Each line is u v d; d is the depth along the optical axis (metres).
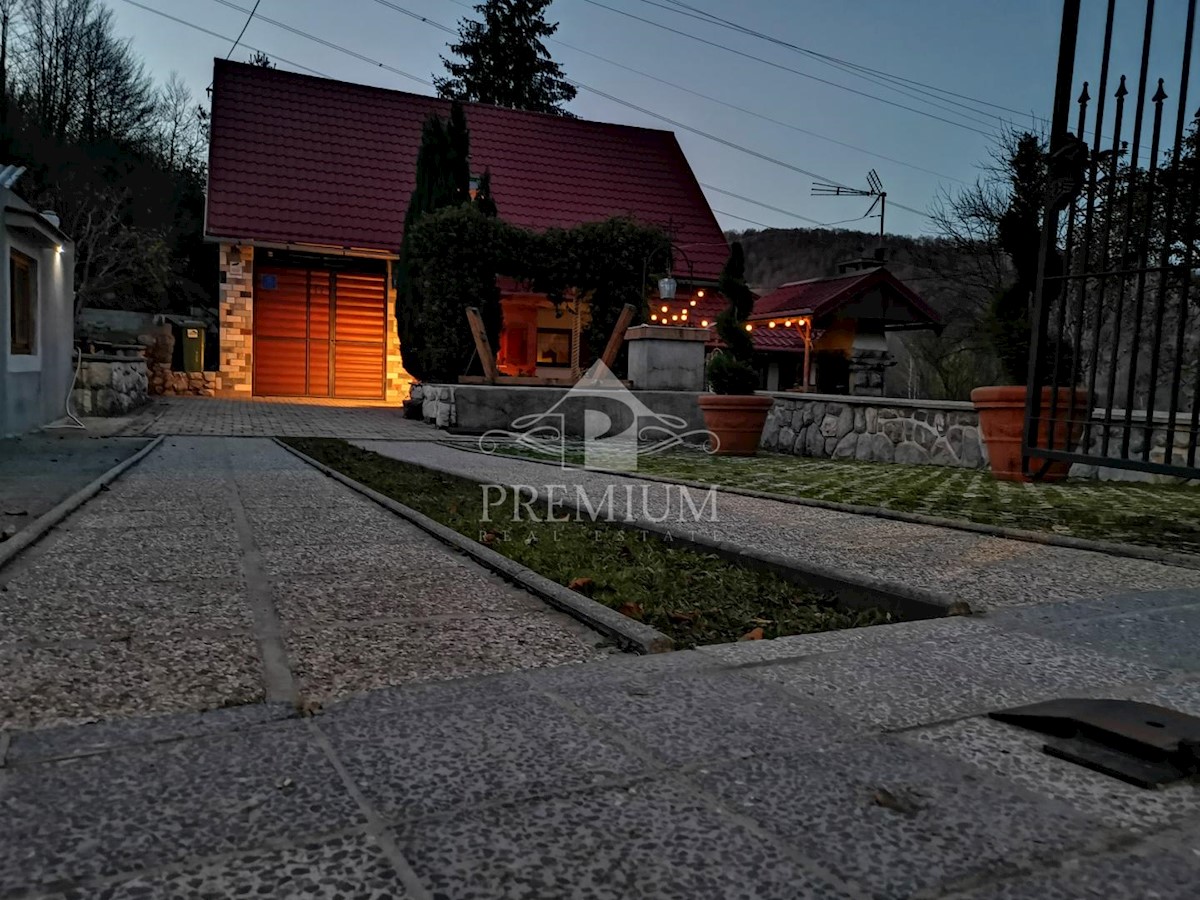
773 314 22.88
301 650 2.15
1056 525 4.39
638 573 3.34
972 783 1.41
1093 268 7.57
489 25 33.41
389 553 3.49
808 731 1.63
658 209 22.50
